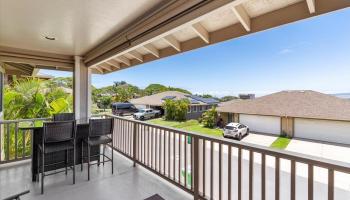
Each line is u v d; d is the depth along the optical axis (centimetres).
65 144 321
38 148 327
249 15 237
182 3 229
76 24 315
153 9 267
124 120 449
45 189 304
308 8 193
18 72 729
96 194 292
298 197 187
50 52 496
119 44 355
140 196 288
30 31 345
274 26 222
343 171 142
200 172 266
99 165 406
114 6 259
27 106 681
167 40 320
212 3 208
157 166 355
